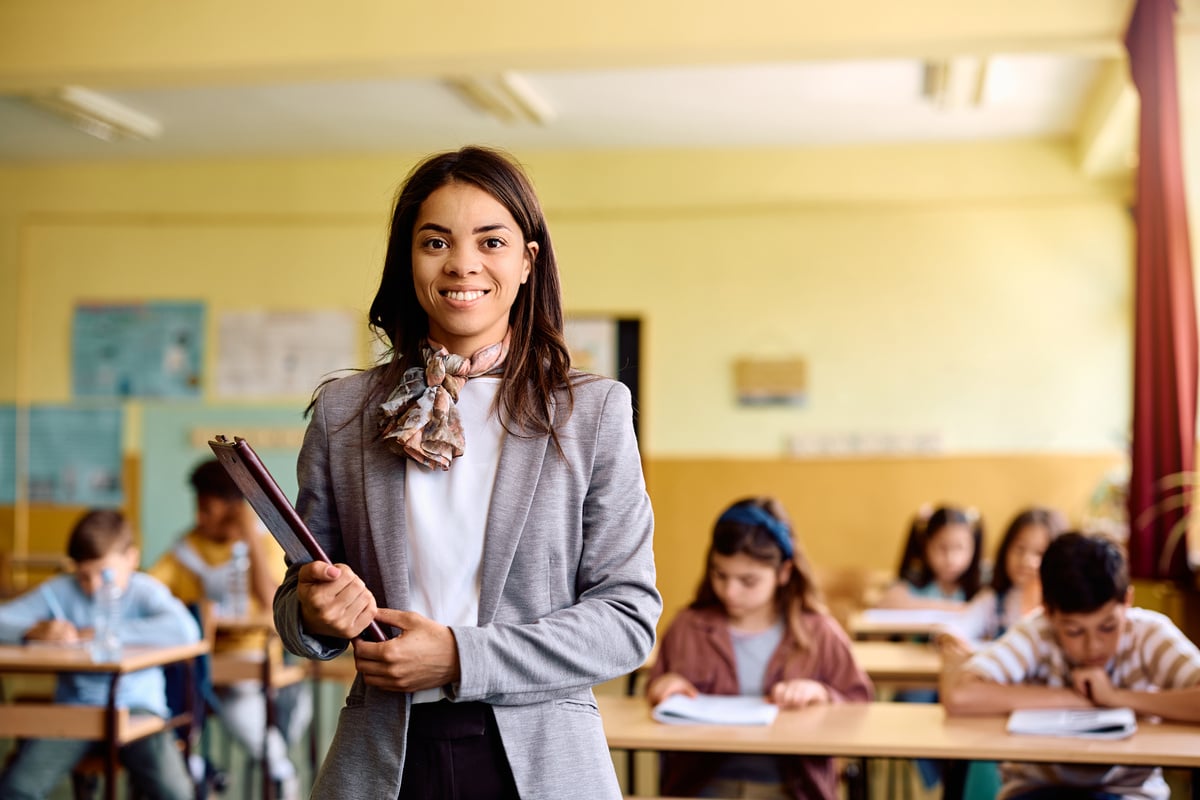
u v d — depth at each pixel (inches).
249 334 306.5
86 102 257.0
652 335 294.4
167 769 139.0
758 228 292.0
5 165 314.8
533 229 54.6
